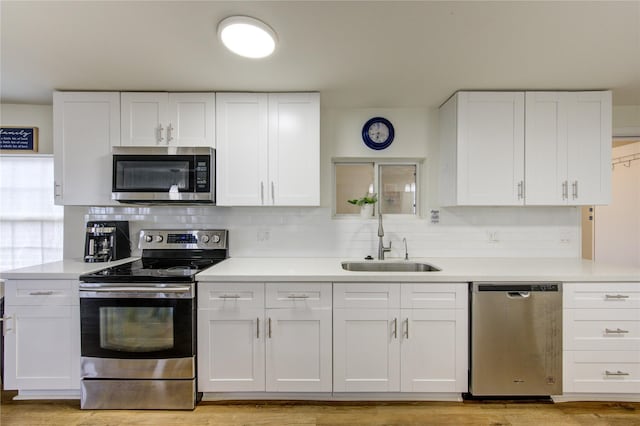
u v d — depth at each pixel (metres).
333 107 2.53
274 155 2.21
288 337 1.89
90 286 1.82
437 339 1.88
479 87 2.14
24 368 1.88
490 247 2.54
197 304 1.88
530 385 1.85
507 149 2.19
